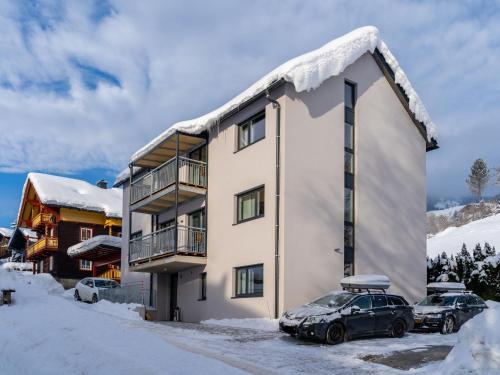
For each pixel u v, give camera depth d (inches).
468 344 359.3
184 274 920.3
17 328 529.3
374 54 866.8
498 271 952.3
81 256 1428.4
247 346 516.4
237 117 821.9
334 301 580.7
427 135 936.3
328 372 400.8
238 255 781.3
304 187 733.9
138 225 1152.2
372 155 847.7
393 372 400.8
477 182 3993.6
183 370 329.7
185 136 885.8
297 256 708.7
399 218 869.2
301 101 749.9
